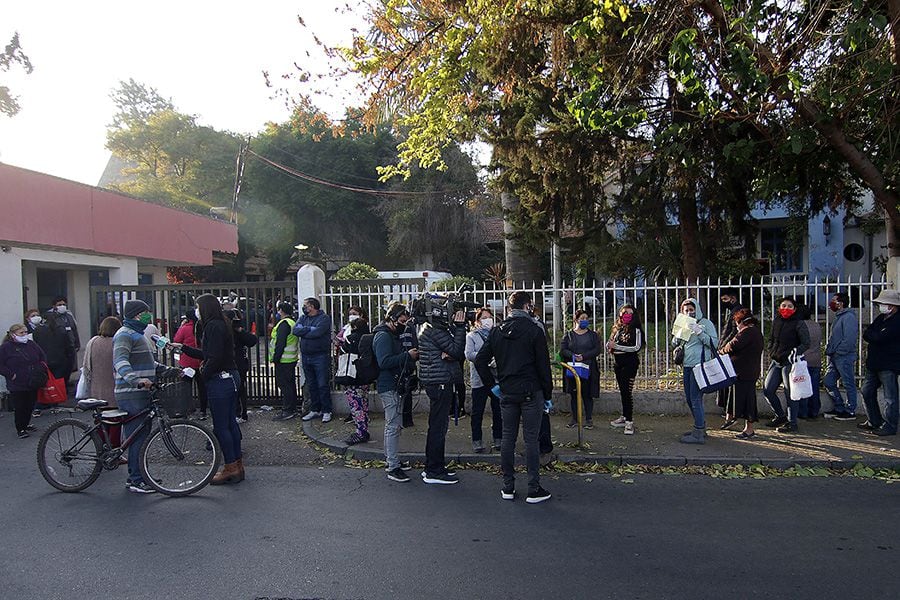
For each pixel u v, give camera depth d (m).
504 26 9.01
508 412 5.75
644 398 9.01
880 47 7.30
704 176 10.40
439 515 5.33
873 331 7.50
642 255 11.98
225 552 4.54
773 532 4.85
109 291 10.80
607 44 8.74
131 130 32.00
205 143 32.59
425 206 32.00
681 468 6.70
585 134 9.90
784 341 7.86
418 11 10.23
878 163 8.28
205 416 9.50
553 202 11.34
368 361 6.57
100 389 6.31
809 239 20.77
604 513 5.34
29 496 5.94
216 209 24.70
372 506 5.59
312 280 9.66
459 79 9.82
